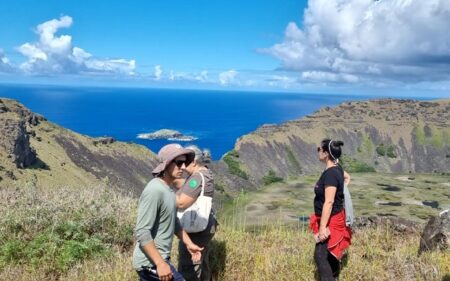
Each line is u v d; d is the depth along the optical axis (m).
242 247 7.86
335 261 6.34
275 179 198.62
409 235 9.72
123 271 6.93
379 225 10.12
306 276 6.71
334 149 6.00
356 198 81.44
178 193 5.68
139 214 4.75
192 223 5.62
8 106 184.75
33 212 9.32
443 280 6.54
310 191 84.06
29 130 176.38
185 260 5.87
